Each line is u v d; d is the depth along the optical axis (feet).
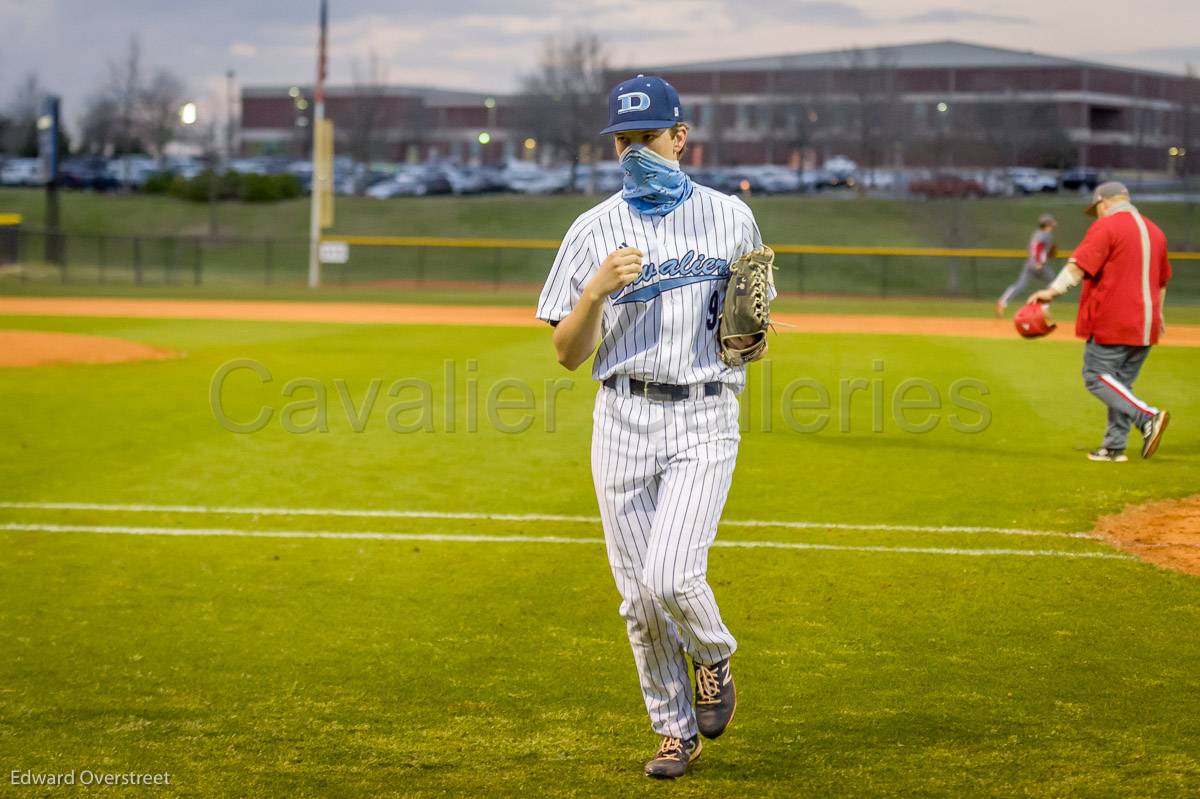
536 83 248.52
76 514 27.48
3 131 285.64
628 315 14.03
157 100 258.57
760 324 13.89
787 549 24.45
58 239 147.74
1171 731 15.33
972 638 19.06
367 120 249.34
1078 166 265.54
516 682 17.29
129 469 32.48
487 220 193.16
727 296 14.02
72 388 47.44
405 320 83.66
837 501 28.84
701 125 290.35
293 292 120.16
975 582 22.13
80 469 32.42
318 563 23.62
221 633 19.43
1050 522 26.66
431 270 164.04
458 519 27.17
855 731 15.49
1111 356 33.17
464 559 23.91
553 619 20.18
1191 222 184.34
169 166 256.52
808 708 16.28
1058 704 16.29
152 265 164.35
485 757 14.75
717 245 14.07
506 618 20.22
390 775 14.24
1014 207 189.78
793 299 122.62
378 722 15.81
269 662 18.10
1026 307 34.42
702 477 14.02
